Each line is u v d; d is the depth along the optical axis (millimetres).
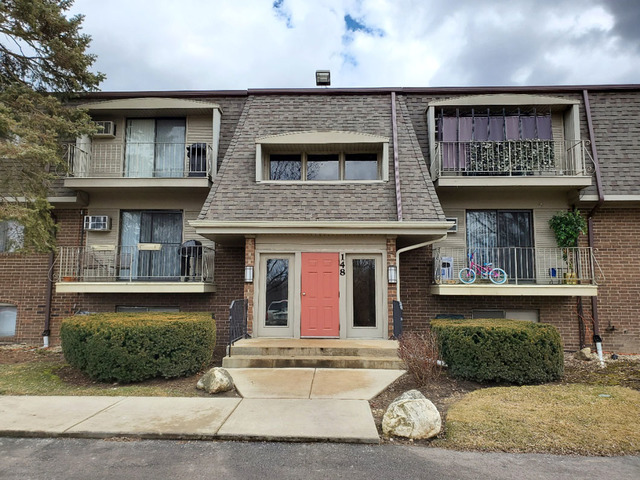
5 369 8055
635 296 10148
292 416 5211
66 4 9891
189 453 4246
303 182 10047
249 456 4176
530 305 10367
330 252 9469
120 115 11305
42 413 5340
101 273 10766
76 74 10242
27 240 9336
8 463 4004
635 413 5164
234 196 9766
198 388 6578
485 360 6711
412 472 3836
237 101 11836
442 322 7703
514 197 10672
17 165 9547
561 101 10438
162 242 11125
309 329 9281
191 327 7418
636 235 10328
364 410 5453
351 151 10727
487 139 10664
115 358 6871
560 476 3752
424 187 9781
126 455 4195
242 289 10844
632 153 10453
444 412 5441
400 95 11734
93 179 10367
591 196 10000
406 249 9398
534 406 5449
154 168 11234
